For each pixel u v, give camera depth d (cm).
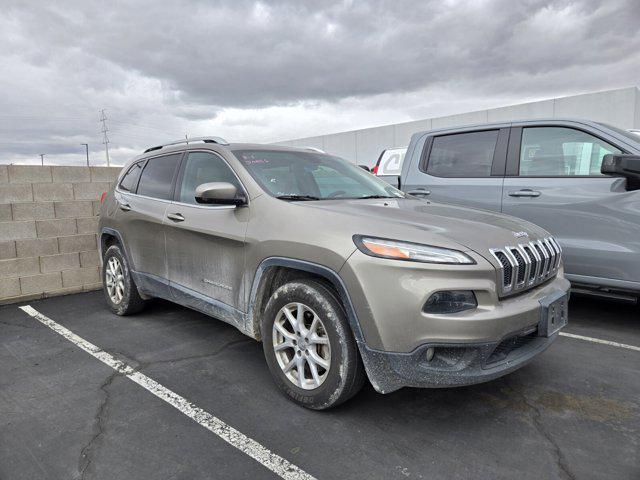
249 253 301
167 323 446
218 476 217
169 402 289
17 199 535
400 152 728
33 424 265
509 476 215
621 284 406
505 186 470
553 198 438
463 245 244
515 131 479
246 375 328
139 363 351
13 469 223
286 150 386
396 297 234
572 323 438
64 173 567
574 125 441
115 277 471
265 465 225
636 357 355
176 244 372
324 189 351
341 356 254
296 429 256
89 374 333
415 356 232
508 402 286
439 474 217
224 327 432
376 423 262
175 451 237
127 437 251
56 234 563
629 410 275
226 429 258
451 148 525
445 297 233
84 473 220
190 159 390
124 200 449
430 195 526
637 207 392
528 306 252
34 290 550
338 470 221
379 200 340
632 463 224
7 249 529
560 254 318
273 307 287
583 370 332
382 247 243
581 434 250
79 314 482
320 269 258
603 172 389
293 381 283
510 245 262
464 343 228
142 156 466
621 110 1295
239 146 365
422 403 284
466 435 249
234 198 311
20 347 388
